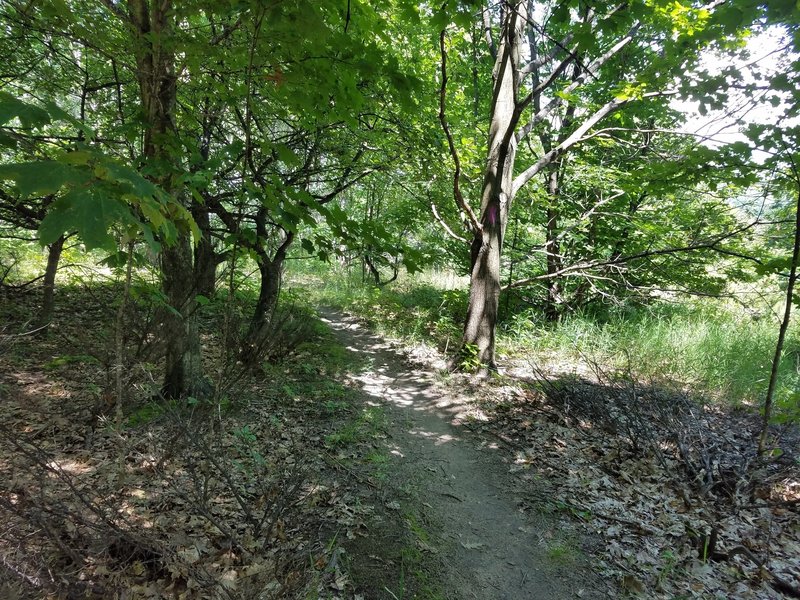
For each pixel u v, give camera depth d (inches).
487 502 151.3
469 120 347.9
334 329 377.7
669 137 351.3
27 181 38.6
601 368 286.5
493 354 280.8
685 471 171.0
